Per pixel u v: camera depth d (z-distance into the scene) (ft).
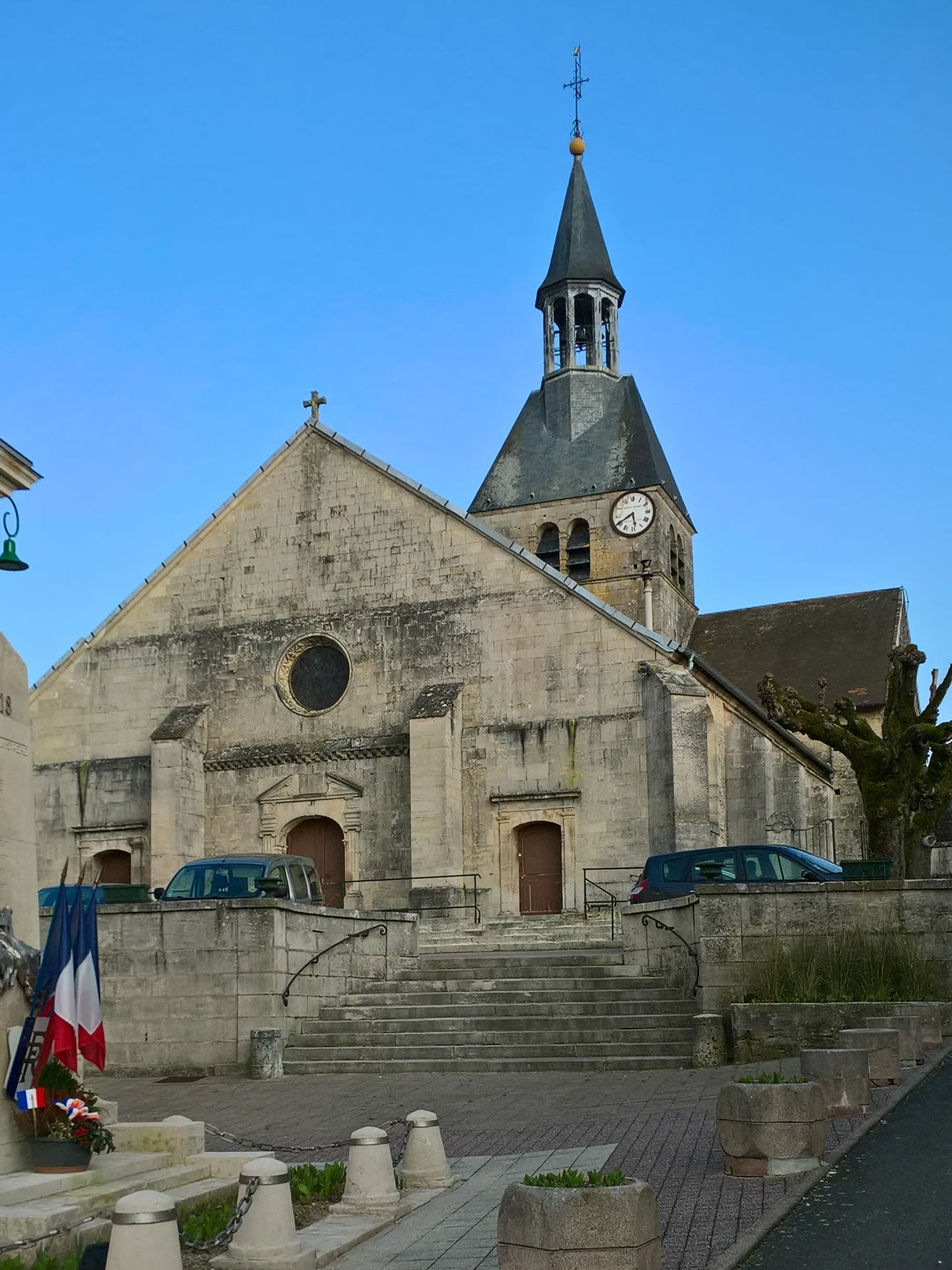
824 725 93.56
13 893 44.80
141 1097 70.03
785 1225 35.40
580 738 128.47
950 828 147.64
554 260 218.59
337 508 140.56
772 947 71.87
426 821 127.13
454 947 112.16
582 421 209.05
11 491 46.44
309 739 136.67
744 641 201.98
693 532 218.79
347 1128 57.88
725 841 137.39
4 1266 33.42
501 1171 46.75
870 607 200.64
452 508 136.26
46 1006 41.34
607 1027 74.23
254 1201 35.94
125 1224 30.12
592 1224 30.81
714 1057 67.56
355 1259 37.04
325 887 135.54
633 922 82.28
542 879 128.77
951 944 70.44
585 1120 55.62
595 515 199.82
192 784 136.87
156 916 79.10
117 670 143.54
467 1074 71.10
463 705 132.36
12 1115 41.34
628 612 194.08
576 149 223.92
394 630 136.15
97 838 139.74
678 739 122.01
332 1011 80.79
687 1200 38.91
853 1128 45.68
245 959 77.36
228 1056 76.43
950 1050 62.44
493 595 133.69
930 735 90.02
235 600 141.90
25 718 46.26
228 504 143.74
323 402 143.54
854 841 170.91
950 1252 32.45
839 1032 55.83
